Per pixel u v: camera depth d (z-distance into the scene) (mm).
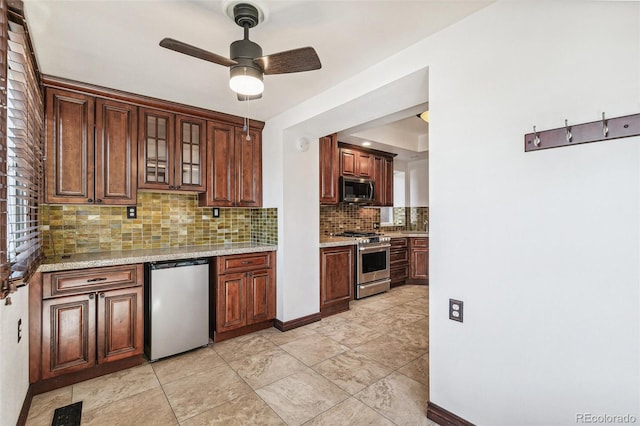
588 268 1315
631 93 1210
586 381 1326
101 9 1543
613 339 1262
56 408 1940
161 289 2576
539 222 1445
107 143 2543
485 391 1630
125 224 2920
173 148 2881
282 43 1901
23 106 1545
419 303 4277
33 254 1937
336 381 2271
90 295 2268
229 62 1562
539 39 1440
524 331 1495
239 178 3332
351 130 3865
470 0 1549
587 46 1311
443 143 1791
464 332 1709
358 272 4336
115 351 2373
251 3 1518
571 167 1355
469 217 1684
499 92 1569
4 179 1295
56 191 2318
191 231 3322
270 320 3377
